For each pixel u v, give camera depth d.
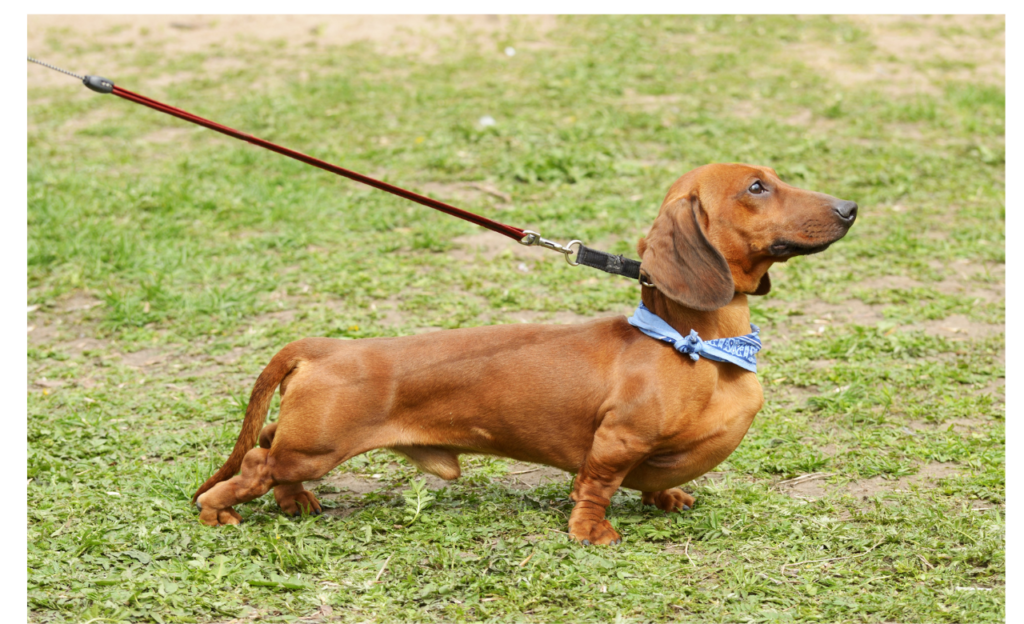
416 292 7.88
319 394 4.25
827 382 6.20
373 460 5.30
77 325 7.41
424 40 16.72
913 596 3.72
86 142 12.06
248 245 8.80
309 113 12.92
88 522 4.42
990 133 11.83
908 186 10.16
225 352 6.90
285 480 4.36
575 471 4.48
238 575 3.92
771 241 4.09
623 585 3.84
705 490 4.82
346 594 3.82
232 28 17.61
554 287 7.92
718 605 3.69
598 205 9.68
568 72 14.38
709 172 4.16
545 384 4.28
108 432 5.54
